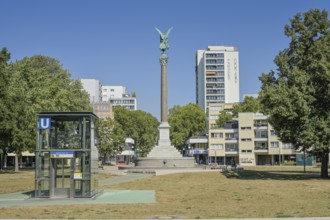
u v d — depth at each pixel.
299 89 48.91
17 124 67.62
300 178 53.03
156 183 44.50
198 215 21.81
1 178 54.94
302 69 52.00
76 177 30.95
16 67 77.62
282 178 53.06
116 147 127.00
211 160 140.12
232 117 160.12
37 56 101.56
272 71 55.03
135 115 162.75
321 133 47.62
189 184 43.41
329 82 47.84
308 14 53.16
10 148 73.62
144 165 71.50
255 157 133.62
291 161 130.75
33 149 73.12
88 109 101.38
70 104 84.69
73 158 31.06
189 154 150.00
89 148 31.14
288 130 49.56
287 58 53.38
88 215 21.88
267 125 132.50
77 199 30.23
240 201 28.44
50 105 76.81
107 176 56.44
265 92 50.12
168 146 74.12
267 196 31.39
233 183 44.50
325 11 52.84
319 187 38.78
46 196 31.22
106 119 125.00
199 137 151.62
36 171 31.52
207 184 43.38
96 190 33.94
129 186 41.12
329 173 68.12
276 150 130.38
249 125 134.12
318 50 50.44
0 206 26.28
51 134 31.88
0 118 61.50
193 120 161.75
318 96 49.31
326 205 25.64
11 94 66.56
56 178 31.23
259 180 49.12
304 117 47.56
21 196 32.91
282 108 47.53
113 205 26.39
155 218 20.78
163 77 75.06
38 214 22.33
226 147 138.12
